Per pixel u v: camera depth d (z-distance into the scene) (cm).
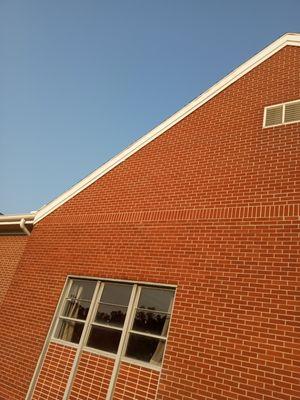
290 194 546
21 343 727
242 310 495
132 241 691
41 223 916
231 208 596
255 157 625
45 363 669
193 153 725
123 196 781
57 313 720
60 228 855
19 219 1002
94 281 712
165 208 686
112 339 616
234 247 554
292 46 716
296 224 515
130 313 616
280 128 627
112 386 560
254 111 686
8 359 724
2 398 673
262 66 738
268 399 422
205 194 647
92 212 815
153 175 762
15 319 778
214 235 587
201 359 493
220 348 486
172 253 618
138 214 721
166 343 535
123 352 588
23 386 661
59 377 634
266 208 556
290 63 697
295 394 409
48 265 808
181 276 582
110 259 701
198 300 542
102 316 657
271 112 660
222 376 466
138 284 636
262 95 696
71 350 653
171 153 764
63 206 896
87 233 786
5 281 973
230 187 622
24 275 841
